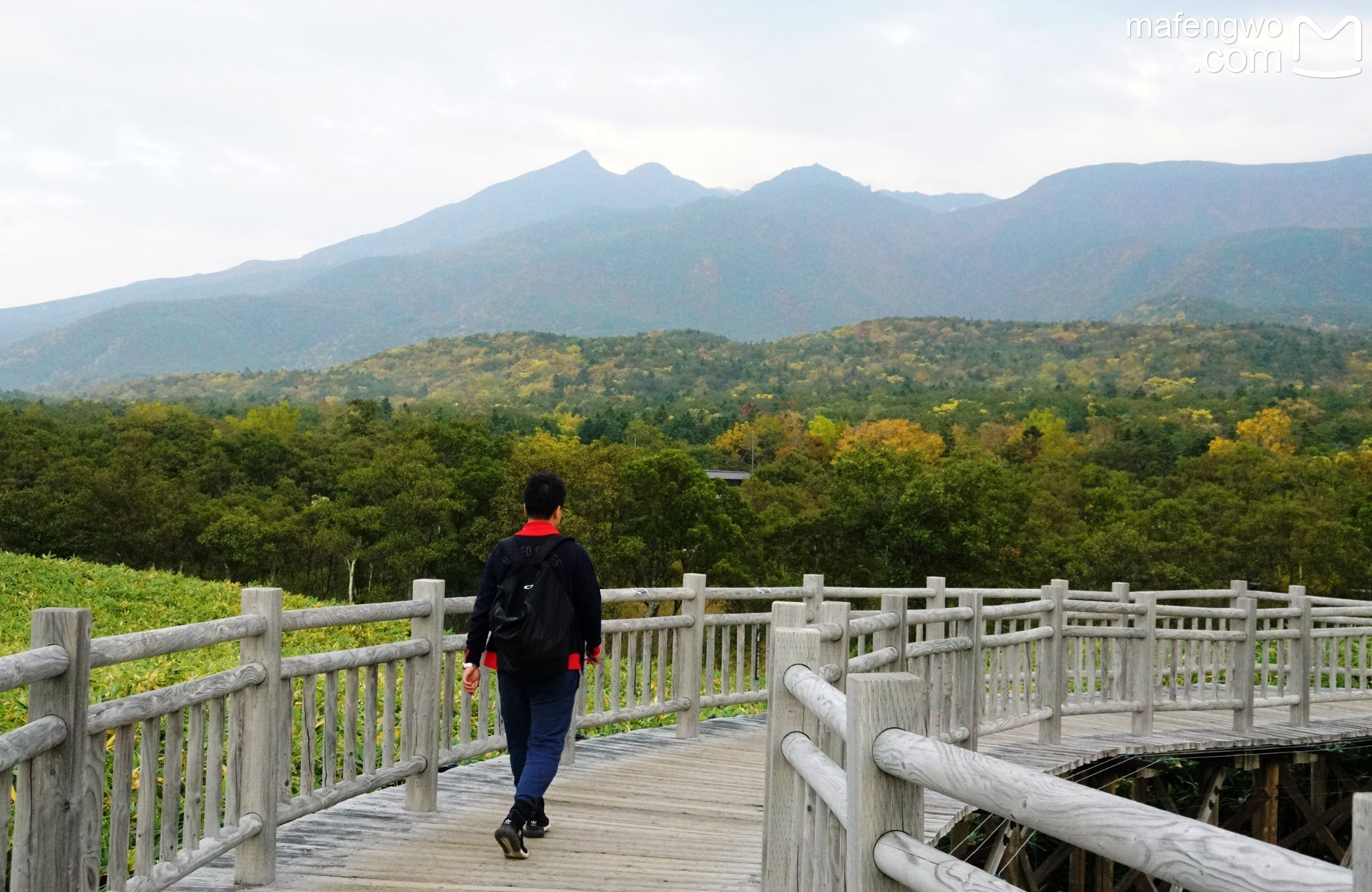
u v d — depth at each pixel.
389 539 52.97
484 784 6.57
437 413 105.38
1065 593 9.38
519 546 5.05
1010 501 61.38
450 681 6.20
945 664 7.46
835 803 2.73
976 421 157.50
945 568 53.56
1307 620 11.09
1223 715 11.61
